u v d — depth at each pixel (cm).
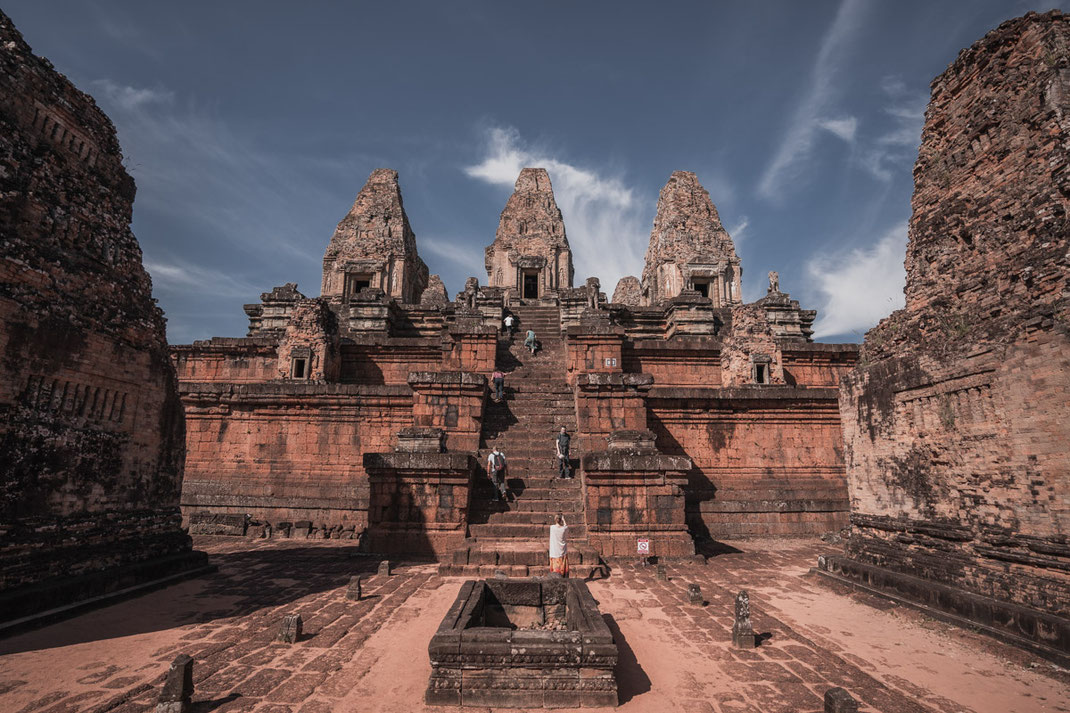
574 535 1316
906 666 652
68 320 953
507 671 549
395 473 1337
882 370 1048
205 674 608
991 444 799
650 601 948
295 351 2116
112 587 921
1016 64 876
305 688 576
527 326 2822
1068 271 724
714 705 548
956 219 945
